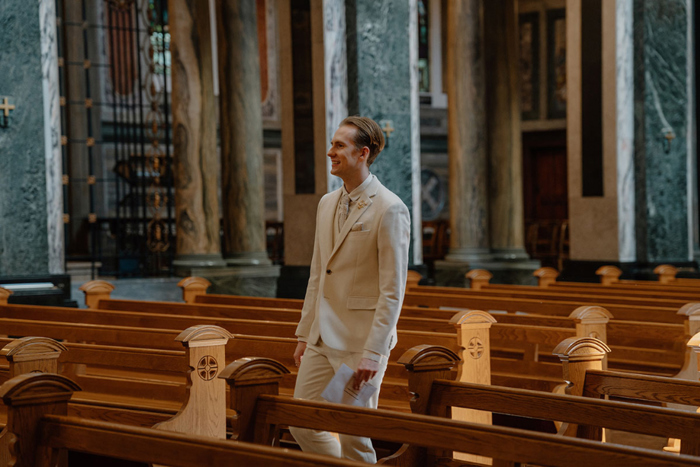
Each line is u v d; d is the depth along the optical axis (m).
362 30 10.02
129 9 13.77
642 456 2.45
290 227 10.64
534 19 20.42
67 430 2.90
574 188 11.96
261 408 3.24
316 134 10.23
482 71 12.83
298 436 3.37
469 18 12.70
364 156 3.47
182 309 7.09
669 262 11.66
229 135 11.81
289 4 10.45
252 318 6.66
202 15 11.16
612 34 11.44
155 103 12.55
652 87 11.52
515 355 7.23
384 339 3.30
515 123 13.59
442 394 3.51
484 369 4.85
